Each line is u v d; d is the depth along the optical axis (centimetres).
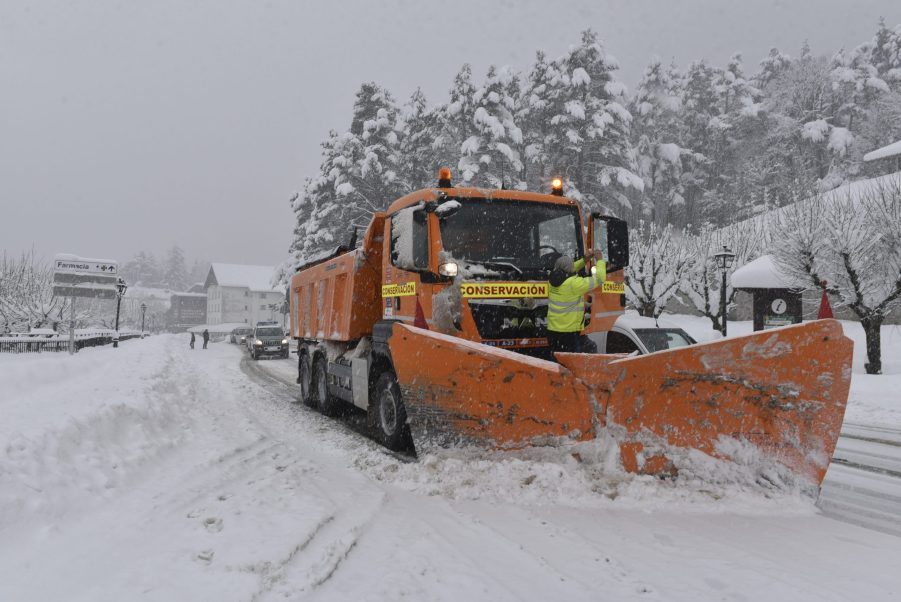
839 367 406
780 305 2133
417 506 435
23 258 3444
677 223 5869
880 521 419
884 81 6181
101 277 1647
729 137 6162
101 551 325
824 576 317
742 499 422
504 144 3616
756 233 2648
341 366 857
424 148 4547
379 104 4425
